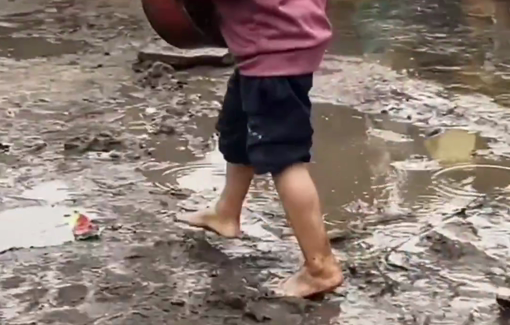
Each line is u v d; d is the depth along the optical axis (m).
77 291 3.23
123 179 3.93
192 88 5.03
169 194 3.82
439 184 3.93
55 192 3.81
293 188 3.16
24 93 4.93
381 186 3.91
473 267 3.37
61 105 4.75
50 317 3.11
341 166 4.08
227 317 3.12
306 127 3.16
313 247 3.19
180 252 3.43
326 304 3.18
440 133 4.43
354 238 3.53
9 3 7.94
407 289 3.26
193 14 3.21
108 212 3.68
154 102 4.80
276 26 3.10
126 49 6.06
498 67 5.58
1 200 3.74
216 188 3.87
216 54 5.40
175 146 4.25
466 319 3.12
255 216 3.66
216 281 3.28
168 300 3.19
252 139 3.16
